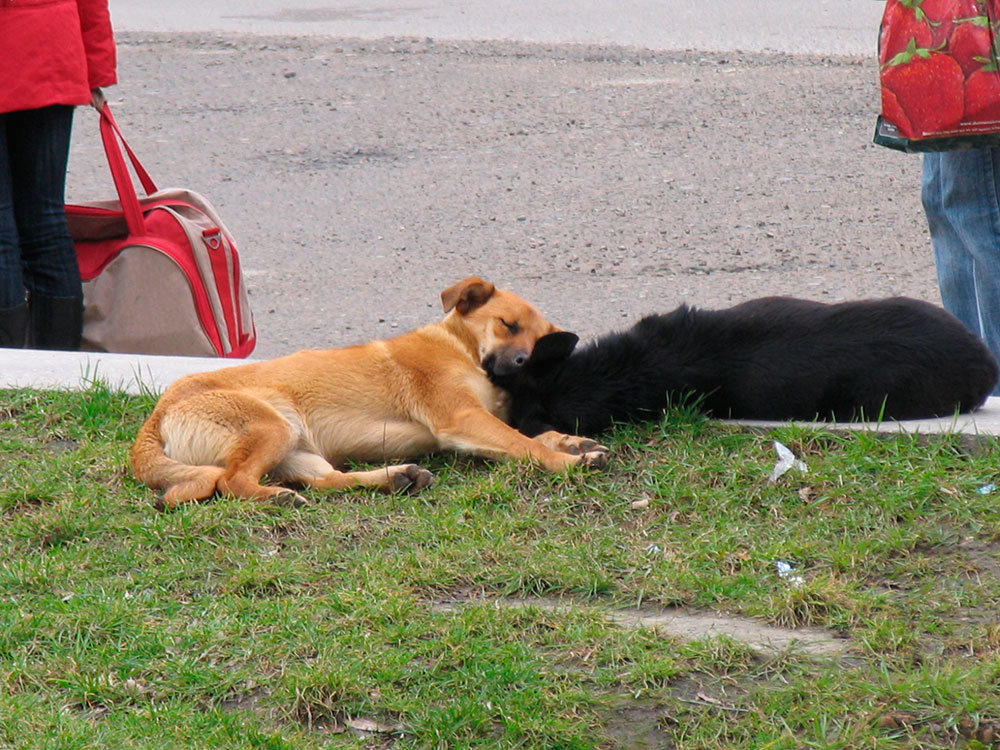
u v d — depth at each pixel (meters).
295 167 18.53
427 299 14.07
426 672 6.00
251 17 27.17
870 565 6.93
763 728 5.56
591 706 5.75
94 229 11.64
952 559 6.96
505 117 20.25
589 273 14.62
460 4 27.83
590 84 21.61
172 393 8.49
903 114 8.98
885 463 7.96
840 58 22.39
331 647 6.22
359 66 23.08
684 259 14.93
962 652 6.06
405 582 6.93
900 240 15.27
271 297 14.30
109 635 6.47
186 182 18.02
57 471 8.48
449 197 17.28
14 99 10.46
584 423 8.81
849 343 8.70
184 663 6.16
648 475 8.15
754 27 24.77
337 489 8.19
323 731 5.70
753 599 6.66
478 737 5.62
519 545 7.36
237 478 8.02
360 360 8.91
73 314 11.26
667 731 5.61
